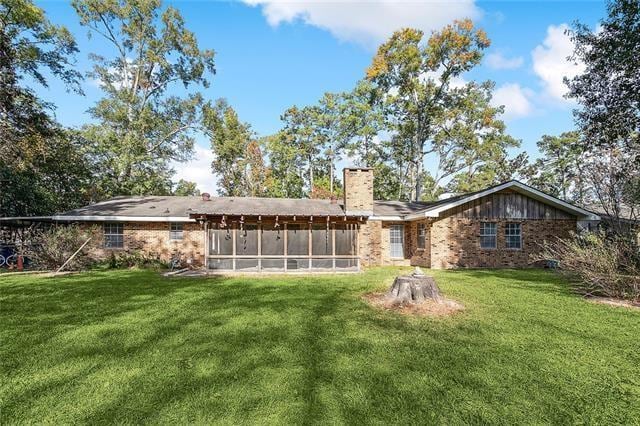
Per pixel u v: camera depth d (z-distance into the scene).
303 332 5.93
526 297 8.84
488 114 28.66
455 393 3.83
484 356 4.87
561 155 34.38
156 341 5.46
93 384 4.02
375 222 18.89
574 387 3.98
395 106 31.00
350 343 5.38
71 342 5.42
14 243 15.91
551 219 17.09
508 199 16.92
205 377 4.19
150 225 17.22
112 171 27.20
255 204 16.77
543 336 5.73
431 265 16.28
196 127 30.97
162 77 29.66
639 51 12.84
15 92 17.11
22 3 16.56
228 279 12.20
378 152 35.22
